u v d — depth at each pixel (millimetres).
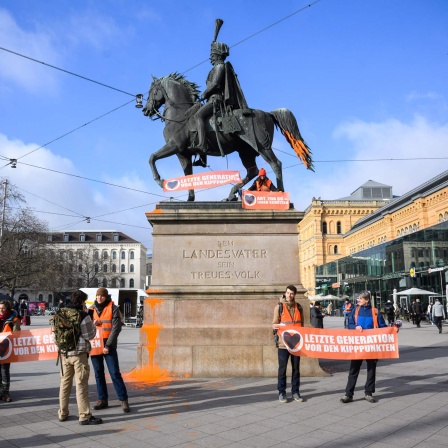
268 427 5715
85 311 6359
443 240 37281
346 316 24516
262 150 10461
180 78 11242
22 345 7488
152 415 6367
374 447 4906
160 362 9211
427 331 25156
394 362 11633
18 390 8508
